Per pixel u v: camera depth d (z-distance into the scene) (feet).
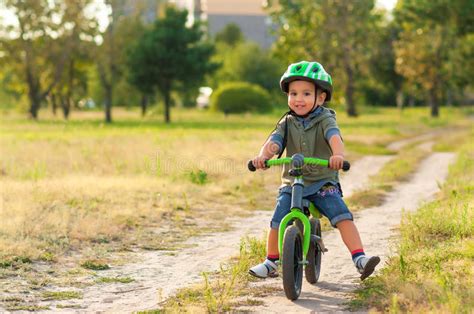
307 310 21.49
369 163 82.84
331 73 237.66
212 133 125.49
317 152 22.94
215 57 365.40
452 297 19.92
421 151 105.91
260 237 36.58
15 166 63.87
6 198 44.27
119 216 40.75
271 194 54.54
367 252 30.58
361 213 43.80
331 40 231.30
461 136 145.18
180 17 225.15
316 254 25.21
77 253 31.86
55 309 23.16
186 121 220.84
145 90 223.51
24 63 225.97
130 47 223.51
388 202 49.37
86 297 24.73
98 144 85.92
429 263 25.45
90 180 54.90
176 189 52.39
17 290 25.36
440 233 32.07
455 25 226.99
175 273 28.37
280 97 341.62
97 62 227.20
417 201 49.19
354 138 126.21
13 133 128.77
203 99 374.84
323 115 22.86
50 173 61.52
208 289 23.73
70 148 81.92
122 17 229.45
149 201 46.37
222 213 45.24
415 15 239.50
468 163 68.23
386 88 356.38
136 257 31.58
